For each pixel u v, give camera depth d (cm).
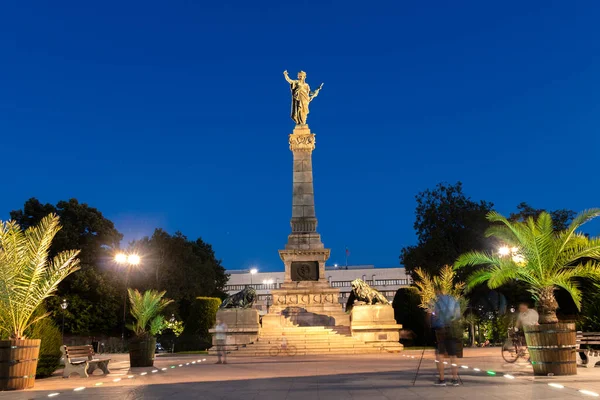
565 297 3086
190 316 4353
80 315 5044
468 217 5162
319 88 4322
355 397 984
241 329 3194
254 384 1277
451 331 1166
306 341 3130
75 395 1127
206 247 7575
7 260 1367
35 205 5431
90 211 5597
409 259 5375
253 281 9462
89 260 5372
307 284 3791
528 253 1384
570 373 1292
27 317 1401
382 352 3066
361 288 3459
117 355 3622
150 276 6028
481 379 1255
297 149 4184
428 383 1188
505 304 4522
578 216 1360
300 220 4031
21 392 1238
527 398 922
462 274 4731
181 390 1179
